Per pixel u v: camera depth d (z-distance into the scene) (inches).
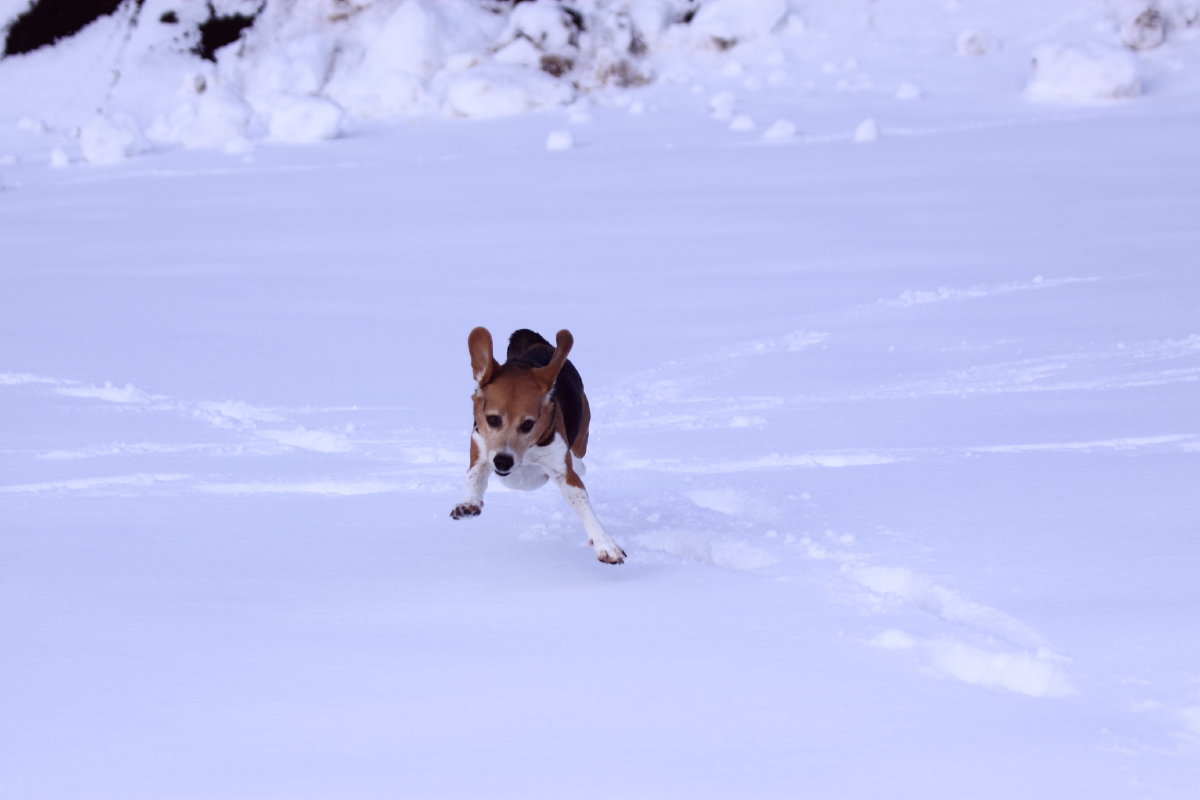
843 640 261.3
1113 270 781.3
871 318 700.0
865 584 309.9
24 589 299.6
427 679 241.8
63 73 2231.8
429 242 1032.2
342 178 1451.8
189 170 1617.9
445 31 2139.5
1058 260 830.5
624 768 203.0
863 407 518.6
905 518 357.7
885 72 1956.2
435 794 193.6
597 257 938.1
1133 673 242.1
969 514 357.1
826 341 650.8
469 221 1120.2
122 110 2149.4
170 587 303.0
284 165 1605.6
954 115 1659.7
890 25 2139.5
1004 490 382.0
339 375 611.2
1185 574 296.8
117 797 192.1
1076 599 283.3
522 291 828.0
